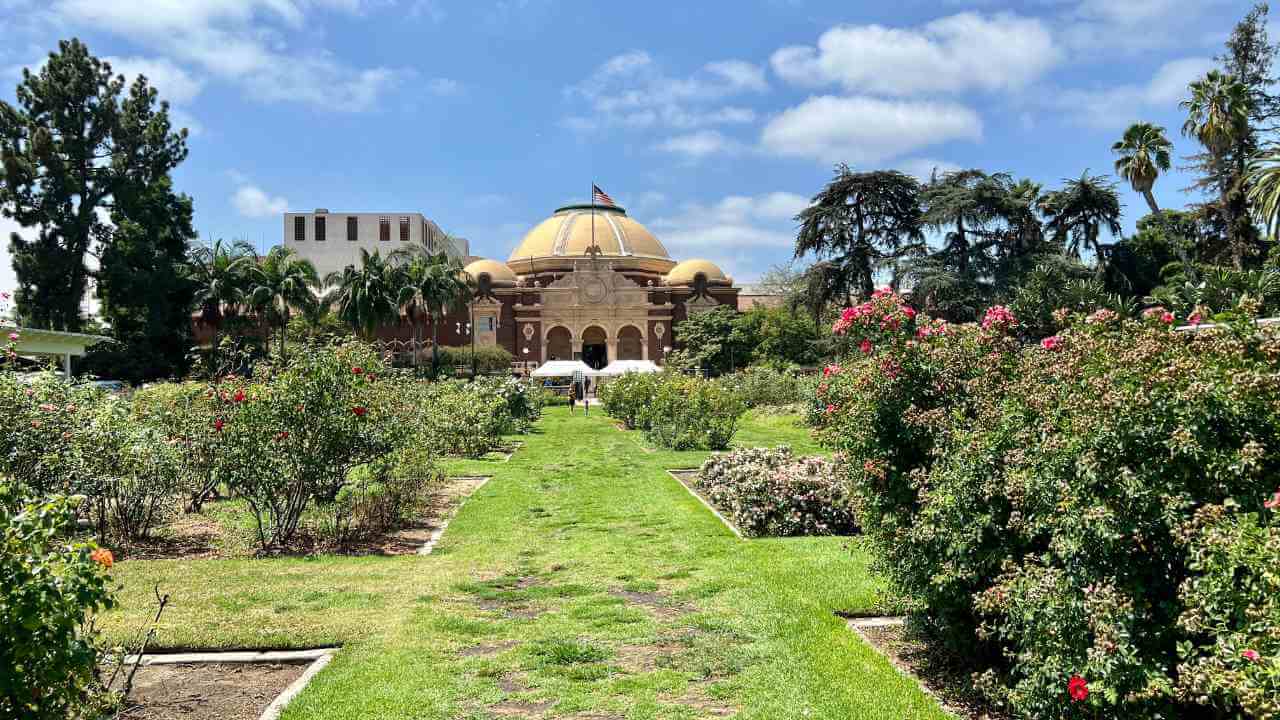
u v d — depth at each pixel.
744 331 67.25
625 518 12.13
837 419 6.72
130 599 7.60
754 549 9.77
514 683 5.65
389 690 5.47
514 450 22.88
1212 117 30.23
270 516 10.88
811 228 49.88
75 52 48.47
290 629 6.73
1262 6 38.50
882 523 6.07
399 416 11.56
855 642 6.32
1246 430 3.88
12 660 3.19
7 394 8.52
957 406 5.76
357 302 53.53
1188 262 32.25
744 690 5.44
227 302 53.25
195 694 5.54
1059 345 5.32
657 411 24.73
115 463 9.34
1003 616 5.00
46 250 46.59
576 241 91.19
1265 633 3.15
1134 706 3.86
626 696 5.41
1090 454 4.10
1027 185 45.66
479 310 79.62
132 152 50.19
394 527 11.42
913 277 43.16
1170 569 3.99
